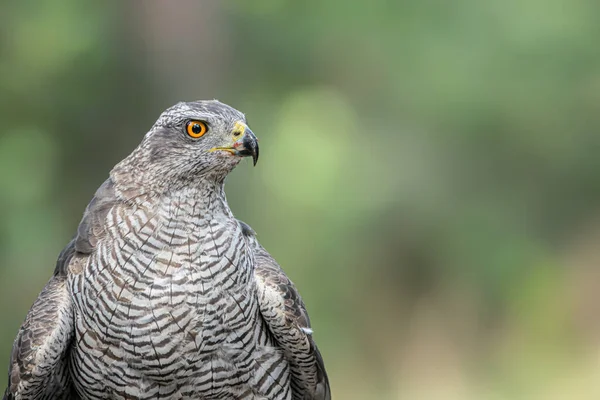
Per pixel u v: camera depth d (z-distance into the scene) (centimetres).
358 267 1675
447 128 1652
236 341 569
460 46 1593
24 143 1373
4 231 1316
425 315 1695
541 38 1584
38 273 1345
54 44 1382
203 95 1451
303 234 1645
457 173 1702
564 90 1608
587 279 1816
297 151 1664
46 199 1366
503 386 1625
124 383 561
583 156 1653
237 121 572
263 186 1589
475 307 1709
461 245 1703
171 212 553
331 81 1634
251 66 1554
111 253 550
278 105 1620
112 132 1404
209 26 1454
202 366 563
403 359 1661
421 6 1572
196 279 550
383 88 1645
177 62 1427
